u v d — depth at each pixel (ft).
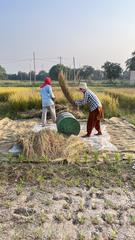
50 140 27.04
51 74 150.51
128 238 14.55
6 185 20.59
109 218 16.12
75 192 19.58
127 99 69.56
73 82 61.98
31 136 28.17
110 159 25.82
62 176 22.15
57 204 17.88
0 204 17.76
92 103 32.65
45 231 14.96
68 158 25.53
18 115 53.16
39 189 19.97
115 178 21.85
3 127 41.50
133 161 25.41
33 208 17.31
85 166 24.16
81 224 15.67
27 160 25.08
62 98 58.23
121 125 42.98
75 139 28.66
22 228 15.23
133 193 19.57
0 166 24.00
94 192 19.54
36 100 60.23
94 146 29.68
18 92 70.64
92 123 33.04
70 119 32.24
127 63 260.42
